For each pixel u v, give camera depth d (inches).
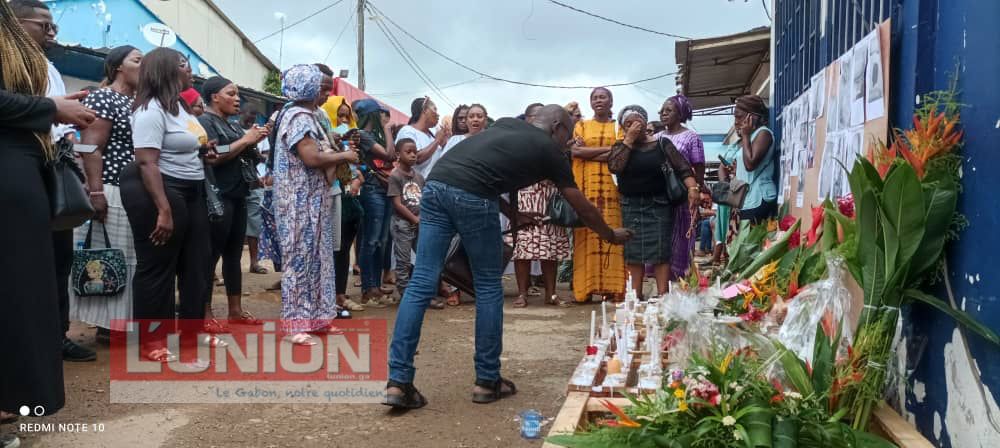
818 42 203.0
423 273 143.9
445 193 142.0
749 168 252.8
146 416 137.3
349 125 273.3
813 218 155.0
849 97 151.4
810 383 104.8
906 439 97.0
